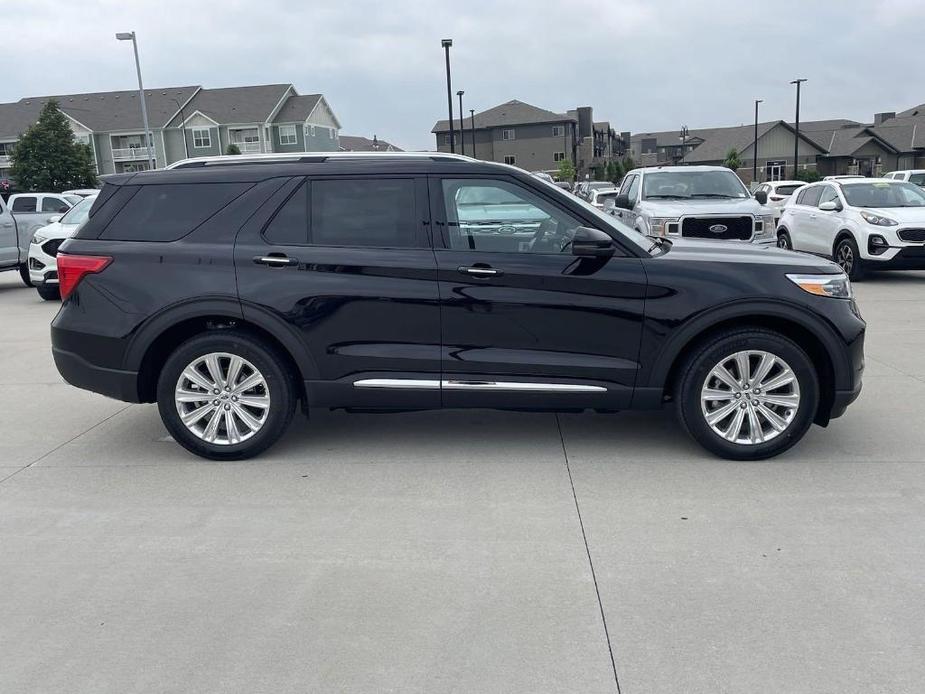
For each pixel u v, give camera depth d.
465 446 5.27
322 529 4.05
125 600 3.40
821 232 14.20
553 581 3.47
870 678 2.77
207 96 73.00
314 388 4.88
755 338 4.70
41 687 2.83
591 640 3.03
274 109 70.38
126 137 70.44
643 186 13.09
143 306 4.85
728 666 2.85
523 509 4.23
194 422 4.99
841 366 4.75
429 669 2.88
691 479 4.59
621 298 4.70
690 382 4.78
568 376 4.79
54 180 56.97
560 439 5.36
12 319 11.37
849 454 4.95
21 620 3.27
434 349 4.80
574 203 4.83
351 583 3.50
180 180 5.00
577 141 92.31
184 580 3.56
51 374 7.67
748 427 4.84
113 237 4.97
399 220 4.84
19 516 4.29
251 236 4.87
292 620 3.21
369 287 4.76
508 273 4.71
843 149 69.19
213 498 4.48
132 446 5.43
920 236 12.45
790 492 4.37
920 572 3.48
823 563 3.57
